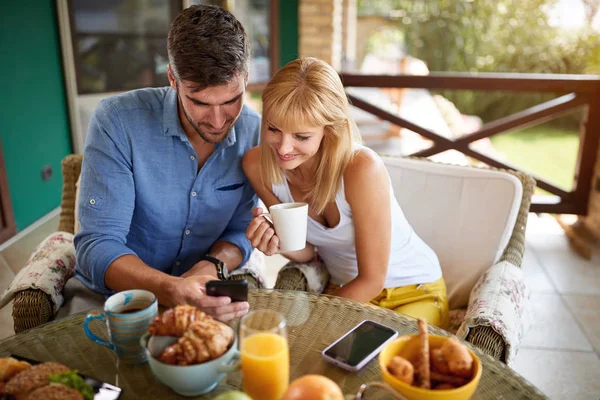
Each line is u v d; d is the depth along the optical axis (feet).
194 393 2.84
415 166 5.63
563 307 8.30
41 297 4.47
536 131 26.25
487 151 17.16
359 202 4.46
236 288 3.42
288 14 19.92
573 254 10.22
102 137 4.60
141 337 3.05
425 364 2.62
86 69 13.19
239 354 2.91
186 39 3.92
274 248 4.18
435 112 21.12
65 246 5.24
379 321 3.62
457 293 5.36
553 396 6.29
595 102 10.96
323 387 2.42
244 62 4.14
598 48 25.44
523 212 5.39
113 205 4.52
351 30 24.48
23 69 11.14
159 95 4.85
